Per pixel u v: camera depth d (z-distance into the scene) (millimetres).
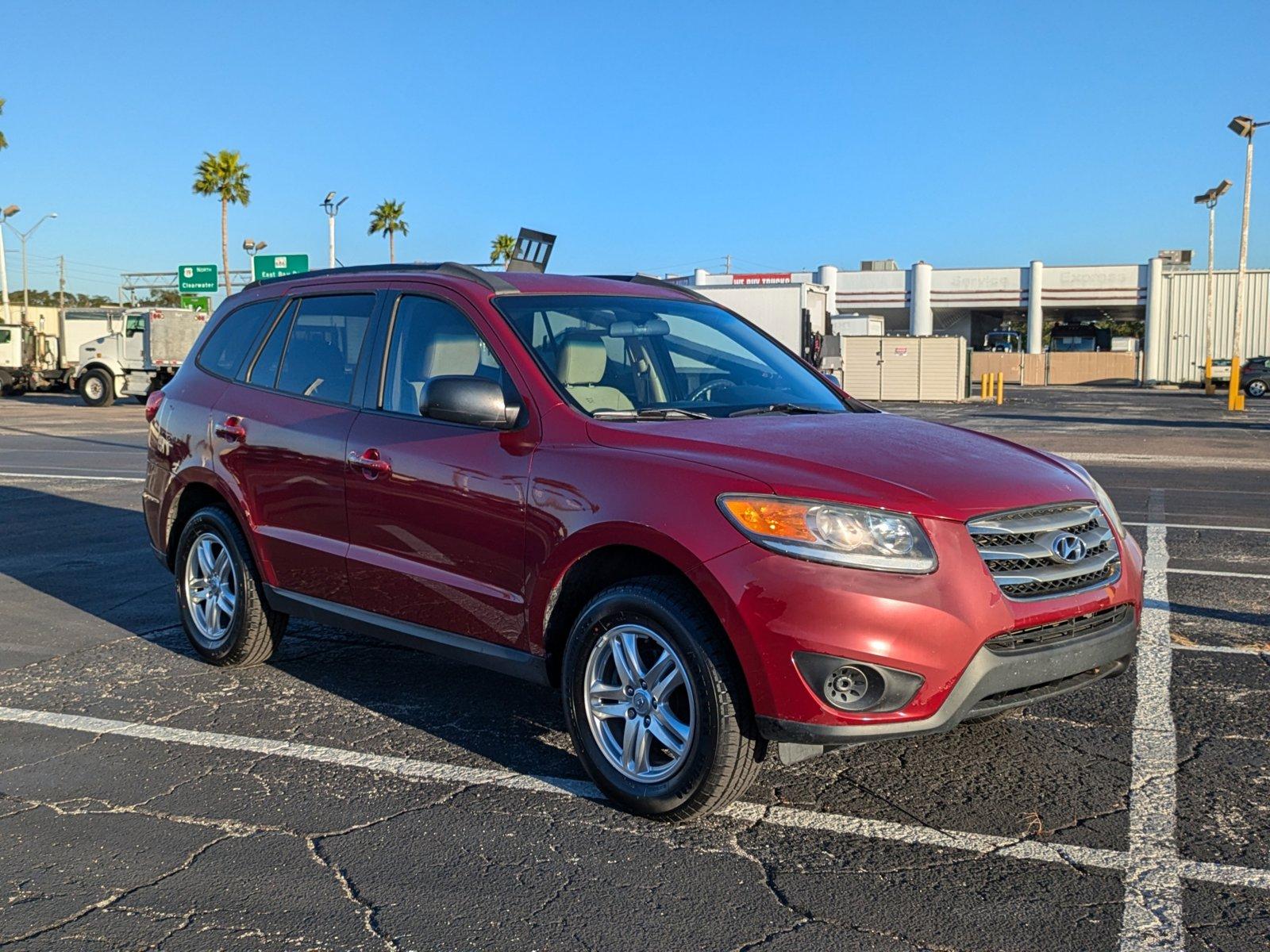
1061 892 3264
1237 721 4750
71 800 3945
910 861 3467
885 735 3355
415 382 4645
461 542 4230
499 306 4504
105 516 10477
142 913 3156
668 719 3664
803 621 3326
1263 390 46219
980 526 3504
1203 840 3605
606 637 3820
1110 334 62875
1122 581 3832
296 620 6609
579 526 3795
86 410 30375
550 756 4371
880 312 65812
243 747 4465
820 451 3754
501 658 4156
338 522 4770
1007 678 3471
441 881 3342
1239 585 7453
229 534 5359
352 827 3719
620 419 4082
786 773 4180
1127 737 4555
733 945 2977
